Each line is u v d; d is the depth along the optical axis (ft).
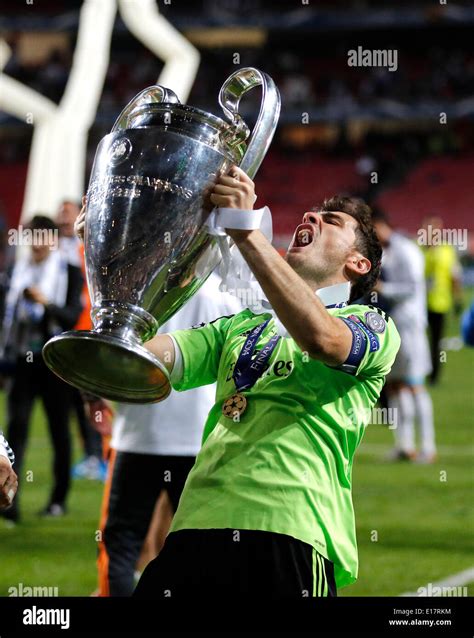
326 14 136.05
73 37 141.90
